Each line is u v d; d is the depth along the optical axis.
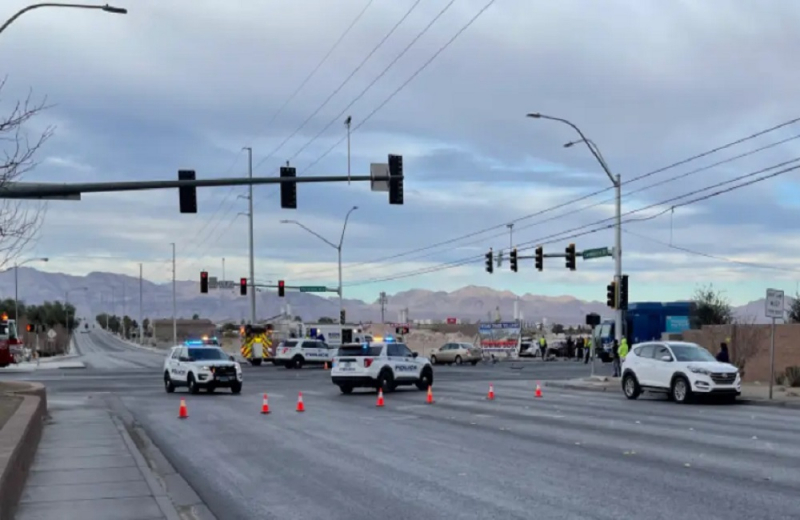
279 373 49.88
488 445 15.52
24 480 11.14
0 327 59.03
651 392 28.94
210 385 31.77
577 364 61.06
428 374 33.88
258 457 14.58
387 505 10.13
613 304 38.25
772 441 15.68
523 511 9.57
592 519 9.08
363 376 31.56
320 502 10.45
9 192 20.64
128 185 22.88
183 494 11.28
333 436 17.47
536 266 44.31
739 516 9.07
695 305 52.56
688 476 11.70
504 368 55.25
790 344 33.16
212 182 24.00
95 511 9.52
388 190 26.05
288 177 25.17
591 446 15.12
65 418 21.80
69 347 133.62
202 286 60.69
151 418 22.48
